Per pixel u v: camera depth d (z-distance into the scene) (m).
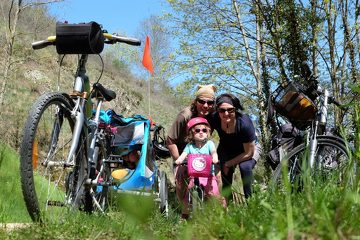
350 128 5.26
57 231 2.65
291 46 10.28
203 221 1.82
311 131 4.78
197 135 4.70
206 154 4.53
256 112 13.34
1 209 3.45
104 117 5.20
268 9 10.36
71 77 23.03
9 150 5.50
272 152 5.29
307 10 10.11
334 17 10.54
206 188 4.47
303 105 4.87
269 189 2.40
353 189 1.71
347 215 1.57
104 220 2.73
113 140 5.14
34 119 3.34
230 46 14.62
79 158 3.78
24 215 3.98
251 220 1.80
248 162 4.86
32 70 20.66
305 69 5.28
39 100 3.42
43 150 3.49
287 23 10.22
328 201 1.78
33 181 3.32
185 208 4.65
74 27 3.81
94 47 3.93
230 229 1.77
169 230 2.42
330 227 1.37
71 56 24.34
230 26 14.71
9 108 16.61
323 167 4.48
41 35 22.73
